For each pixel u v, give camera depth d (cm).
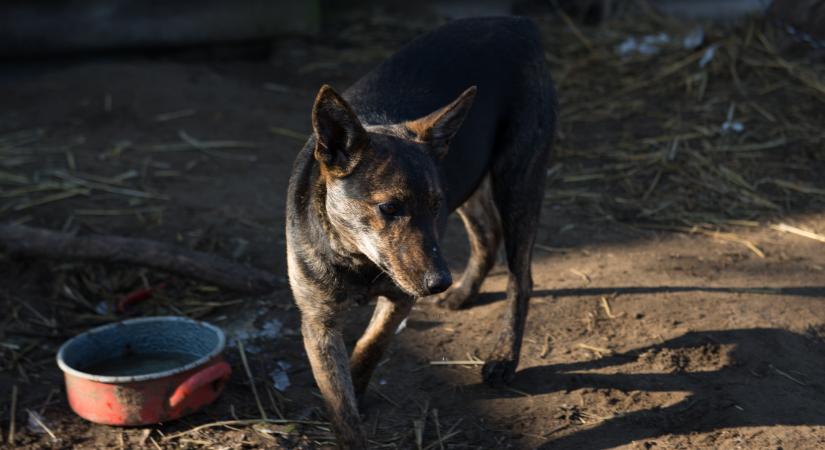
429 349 326
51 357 327
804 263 351
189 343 319
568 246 363
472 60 311
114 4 491
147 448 301
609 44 492
